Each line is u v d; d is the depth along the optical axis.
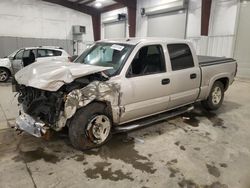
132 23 14.02
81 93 2.73
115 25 15.73
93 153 2.98
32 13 13.97
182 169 2.65
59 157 2.85
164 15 11.93
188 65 4.03
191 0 10.34
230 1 8.95
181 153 3.04
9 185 2.28
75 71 2.74
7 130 3.66
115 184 2.34
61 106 2.71
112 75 3.08
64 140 3.33
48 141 3.29
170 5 11.20
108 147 3.16
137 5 13.80
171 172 2.59
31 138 3.38
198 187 2.33
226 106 5.36
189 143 3.35
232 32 9.05
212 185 2.37
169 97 3.72
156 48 3.58
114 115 3.12
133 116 3.37
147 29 13.27
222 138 3.55
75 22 15.89
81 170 2.58
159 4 12.04
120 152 3.03
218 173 2.59
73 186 2.29
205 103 4.74
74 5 15.58
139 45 3.35
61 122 2.73
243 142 3.43
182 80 3.85
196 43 10.30
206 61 4.63
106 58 3.57
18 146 3.12
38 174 2.48
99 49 3.79
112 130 3.29
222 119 4.45
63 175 2.47
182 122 4.23
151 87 3.39
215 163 2.80
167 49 3.69
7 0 13.01
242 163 2.82
